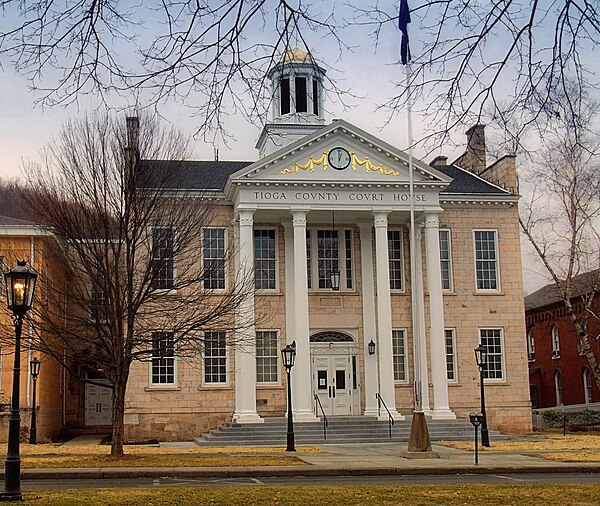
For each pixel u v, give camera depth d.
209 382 43.66
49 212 29.44
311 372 44.75
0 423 40.38
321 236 46.22
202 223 33.94
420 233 46.16
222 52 7.99
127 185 29.75
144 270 32.34
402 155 43.53
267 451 33.56
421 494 17.42
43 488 19.94
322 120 46.34
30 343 31.06
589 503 15.56
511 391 46.44
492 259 47.56
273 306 44.56
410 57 8.64
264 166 42.50
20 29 7.25
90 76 7.73
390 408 42.09
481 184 49.31
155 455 30.53
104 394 51.38
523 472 25.98
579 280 60.75
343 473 25.20
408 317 46.06
